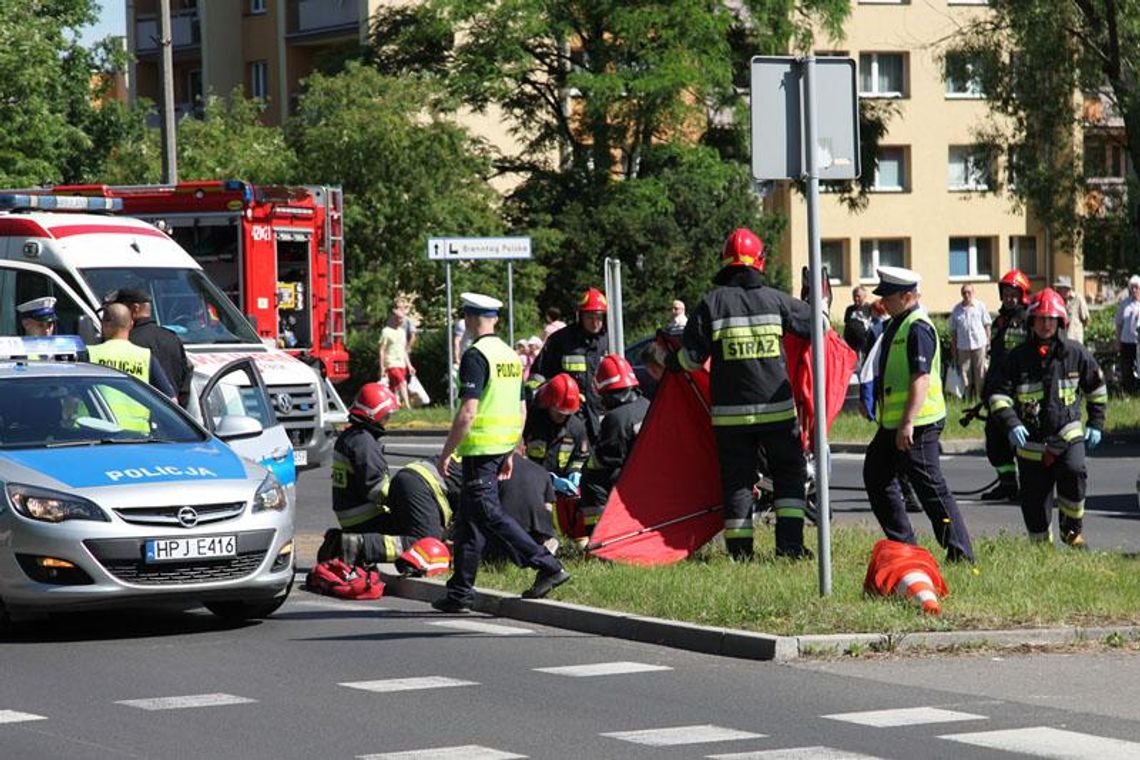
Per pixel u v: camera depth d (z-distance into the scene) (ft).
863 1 364.17
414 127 246.88
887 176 369.50
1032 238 379.76
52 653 60.64
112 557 61.82
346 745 45.47
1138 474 122.62
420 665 57.77
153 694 52.80
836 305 366.63
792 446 75.72
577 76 277.64
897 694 51.98
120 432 68.54
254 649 61.21
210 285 118.73
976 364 175.01
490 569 75.77
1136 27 226.17
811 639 58.39
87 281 112.57
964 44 240.12
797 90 63.62
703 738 45.96
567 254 281.54
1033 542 81.97
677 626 61.21
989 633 59.67
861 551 78.89
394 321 198.49
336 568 75.10
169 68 183.62
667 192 282.97
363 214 243.60
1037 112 236.02
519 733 46.80
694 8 278.87
